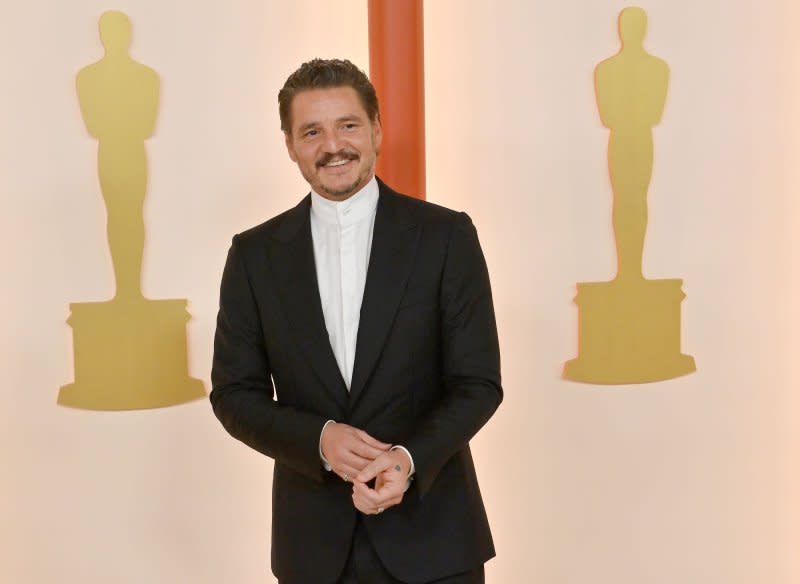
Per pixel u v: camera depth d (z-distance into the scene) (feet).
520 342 6.64
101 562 6.40
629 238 6.64
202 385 6.41
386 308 4.60
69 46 6.11
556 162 6.57
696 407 6.84
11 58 6.07
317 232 4.92
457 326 4.69
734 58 6.68
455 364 4.68
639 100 6.57
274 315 4.75
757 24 6.69
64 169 6.16
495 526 6.72
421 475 4.33
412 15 6.13
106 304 6.26
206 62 6.27
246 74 6.32
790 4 6.72
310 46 6.37
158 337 6.33
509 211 6.57
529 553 6.75
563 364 6.69
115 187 6.19
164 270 6.31
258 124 6.35
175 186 6.28
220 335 4.96
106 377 6.31
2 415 6.24
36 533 6.33
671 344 6.78
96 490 6.37
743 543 6.95
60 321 6.24
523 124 6.54
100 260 6.24
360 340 4.59
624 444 6.79
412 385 4.66
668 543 6.88
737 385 6.88
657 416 6.81
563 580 6.80
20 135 6.11
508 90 6.52
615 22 6.54
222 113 6.31
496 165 6.54
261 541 6.55
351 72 4.74
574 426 6.73
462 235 4.76
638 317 6.72
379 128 4.94
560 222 6.61
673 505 6.87
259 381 4.91
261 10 6.31
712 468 6.89
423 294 4.66
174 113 6.24
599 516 6.80
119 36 6.13
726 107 6.70
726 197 6.75
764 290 6.85
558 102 6.54
